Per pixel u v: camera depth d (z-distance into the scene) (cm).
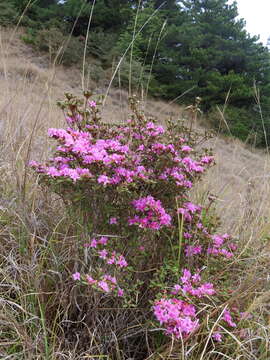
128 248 158
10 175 208
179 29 1448
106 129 166
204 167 186
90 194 143
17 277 156
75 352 139
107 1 1598
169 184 158
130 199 147
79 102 153
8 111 271
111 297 149
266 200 270
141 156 161
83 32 1522
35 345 127
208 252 171
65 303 146
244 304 167
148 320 144
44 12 1502
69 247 164
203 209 185
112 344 147
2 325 135
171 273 159
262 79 1605
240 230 228
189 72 1456
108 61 1261
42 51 1177
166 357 137
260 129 1208
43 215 189
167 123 181
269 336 150
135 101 171
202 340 141
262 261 191
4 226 175
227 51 1534
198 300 144
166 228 168
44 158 227
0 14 1280
